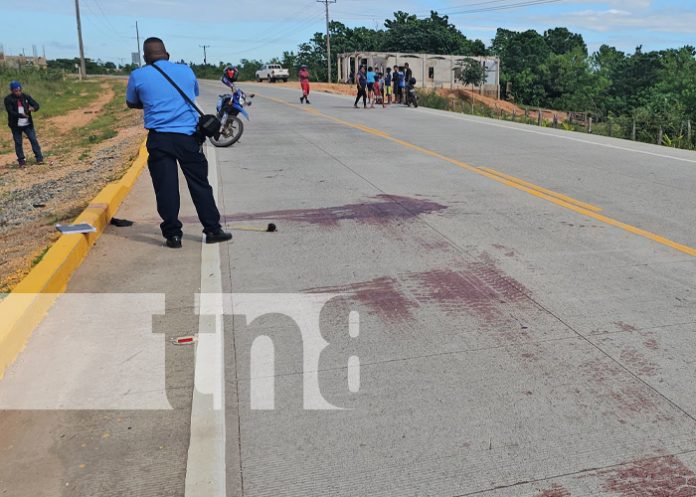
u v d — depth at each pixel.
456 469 2.98
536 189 8.89
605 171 10.30
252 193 8.80
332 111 23.31
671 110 39.22
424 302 4.88
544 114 61.59
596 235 6.59
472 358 4.00
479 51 89.12
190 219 7.47
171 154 5.98
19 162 16.45
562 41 111.31
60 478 2.96
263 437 3.25
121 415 3.45
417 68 64.94
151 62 6.09
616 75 80.50
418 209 7.78
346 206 7.98
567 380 3.72
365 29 95.31
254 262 5.84
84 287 5.21
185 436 3.28
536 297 4.93
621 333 4.30
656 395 3.54
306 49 96.94
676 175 9.94
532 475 2.93
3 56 70.94
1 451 3.17
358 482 2.91
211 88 46.78
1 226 9.05
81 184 11.77
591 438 3.19
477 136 15.24
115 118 30.69
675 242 6.32
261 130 16.48
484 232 6.74
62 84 56.47
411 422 3.35
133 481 2.94
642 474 2.92
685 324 4.42
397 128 17.06
